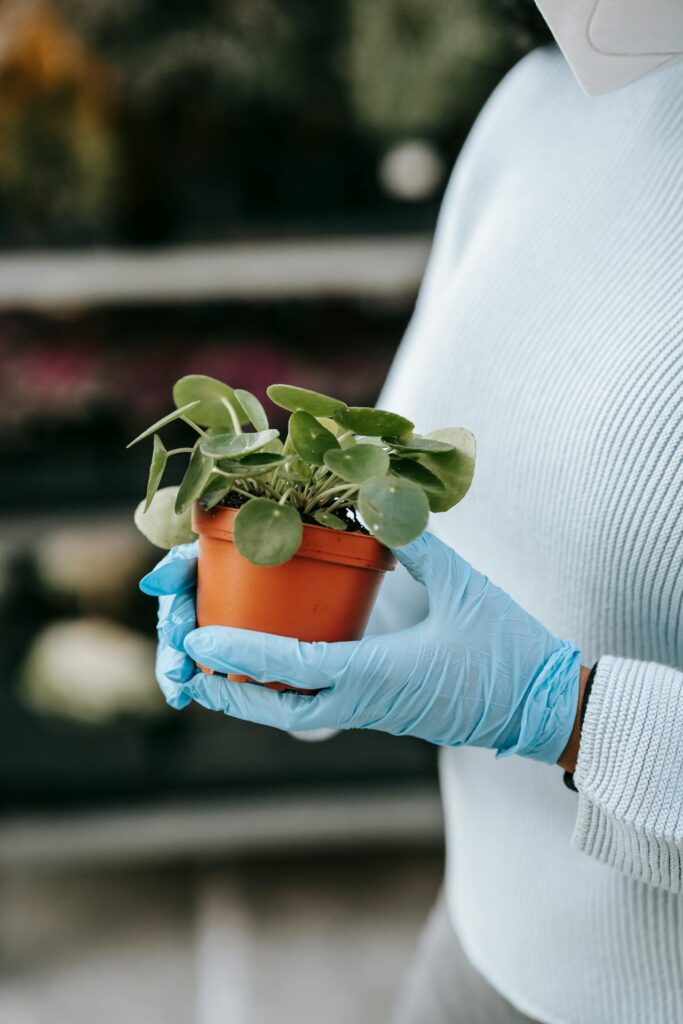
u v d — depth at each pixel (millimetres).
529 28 1047
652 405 808
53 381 2332
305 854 2805
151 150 2277
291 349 2412
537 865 958
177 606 850
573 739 823
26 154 2230
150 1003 2211
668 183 859
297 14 2184
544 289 912
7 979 2289
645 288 842
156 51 2189
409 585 1044
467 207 1120
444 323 998
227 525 743
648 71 840
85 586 2527
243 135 2289
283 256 2246
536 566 917
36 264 2221
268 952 2379
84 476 2328
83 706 2369
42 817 2398
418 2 2131
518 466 897
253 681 795
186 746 2461
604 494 828
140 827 2414
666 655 857
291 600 759
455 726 817
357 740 2484
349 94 2232
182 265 2234
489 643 808
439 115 2209
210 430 829
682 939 862
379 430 729
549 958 955
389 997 2225
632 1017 908
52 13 2164
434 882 2678
